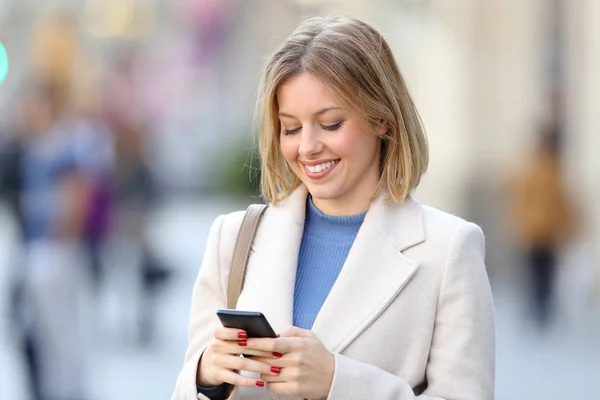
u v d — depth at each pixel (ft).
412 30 73.97
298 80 14.37
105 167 44.98
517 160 67.10
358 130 14.53
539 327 54.80
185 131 175.94
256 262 15.46
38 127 34.27
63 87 35.01
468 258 14.82
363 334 14.66
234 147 124.57
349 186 14.80
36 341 33.50
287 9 132.36
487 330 14.73
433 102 74.02
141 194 53.47
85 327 34.17
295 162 14.82
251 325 13.60
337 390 13.84
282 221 15.56
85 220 34.22
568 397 40.47
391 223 15.10
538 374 45.09
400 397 14.14
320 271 15.30
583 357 48.78
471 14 71.92
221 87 171.22
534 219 54.13
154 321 53.78
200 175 158.81
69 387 33.68
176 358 49.21
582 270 57.88
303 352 13.79
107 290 65.16
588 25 65.31
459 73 72.74
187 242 96.22
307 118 14.43
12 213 34.06
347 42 14.44
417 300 14.75
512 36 70.90
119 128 53.52
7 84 146.41
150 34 168.35
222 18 162.40
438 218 15.16
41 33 35.45
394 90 14.80
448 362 14.55
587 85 64.80
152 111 161.89
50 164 33.63
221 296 15.69
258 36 148.87
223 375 13.97
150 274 53.31
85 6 160.04
